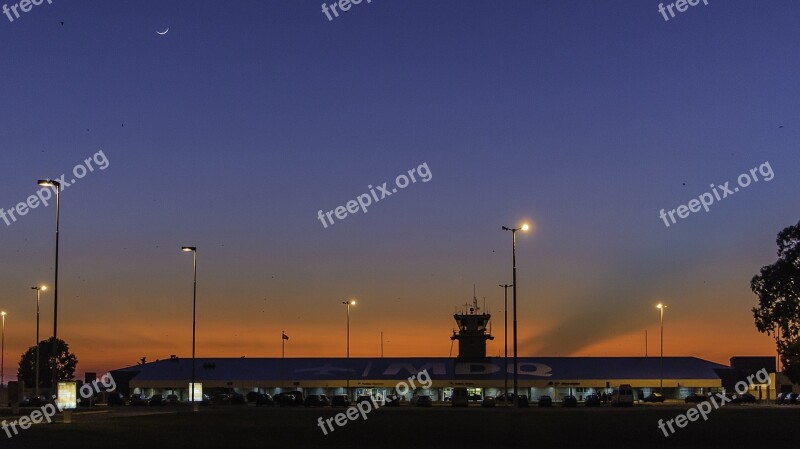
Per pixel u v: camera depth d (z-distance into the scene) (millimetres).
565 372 146250
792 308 114500
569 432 62031
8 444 50438
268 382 146250
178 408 105250
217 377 148000
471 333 157250
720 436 60000
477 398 138250
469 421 69125
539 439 58219
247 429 62719
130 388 146875
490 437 59062
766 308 116625
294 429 63094
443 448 51594
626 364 150000
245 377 147875
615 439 58438
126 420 70875
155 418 73438
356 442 55000
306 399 116000
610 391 141750
